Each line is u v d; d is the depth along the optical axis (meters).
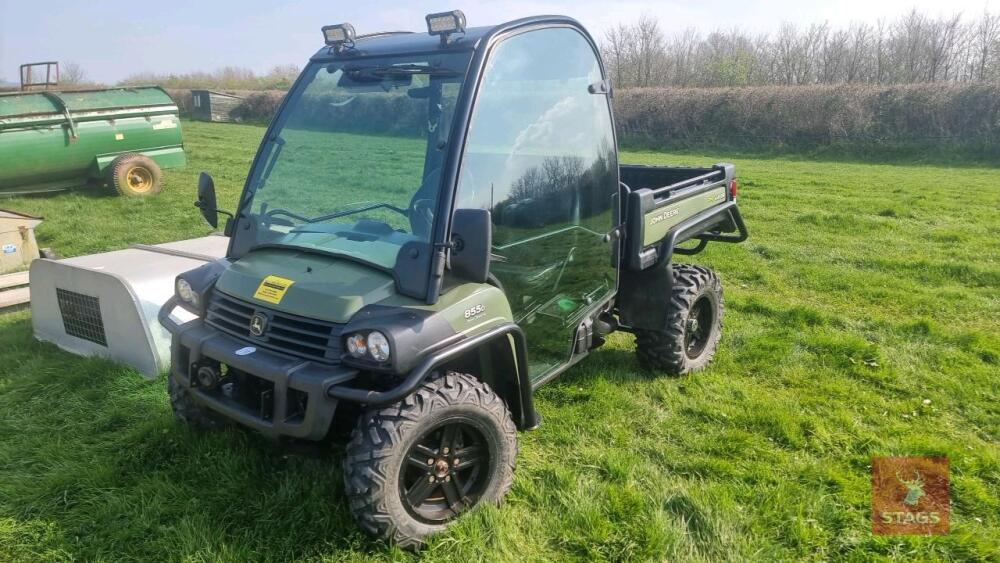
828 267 7.37
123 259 4.98
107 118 11.18
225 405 2.80
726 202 5.04
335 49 3.27
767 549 2.78
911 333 5.35
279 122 3.30
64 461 3.40
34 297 4.97
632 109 25.77
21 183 10.67
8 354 4.76
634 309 4.26
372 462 2.49
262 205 3.21
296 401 2.61
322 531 2.80
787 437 3.71
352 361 2.48
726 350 5.00
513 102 3.02
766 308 5.89
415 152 2.83
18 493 3.15
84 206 10.50
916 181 14.84
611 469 3.33
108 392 4.12
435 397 2.59
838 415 3.94
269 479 3.18
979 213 10.44
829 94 22.53
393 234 2.77
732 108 24.19
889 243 8.50
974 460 3.43
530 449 3.58
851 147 21.55
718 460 3.45
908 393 4.31
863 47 30.72
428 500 2.80
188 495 3.09
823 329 5.42
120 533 2.84
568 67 3.40
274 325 2.70
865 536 2.88
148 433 3.57
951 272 7.09
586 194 3.57
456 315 2.64
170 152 12.16
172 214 10.11
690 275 4.45
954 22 28.92
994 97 19.75
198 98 34.66
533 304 3.28
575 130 3.45
